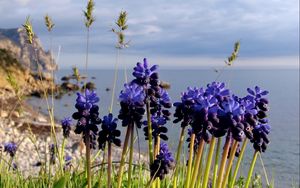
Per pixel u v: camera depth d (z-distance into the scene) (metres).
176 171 0.39
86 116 0.31
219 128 0.31
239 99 0.36
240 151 0.40
